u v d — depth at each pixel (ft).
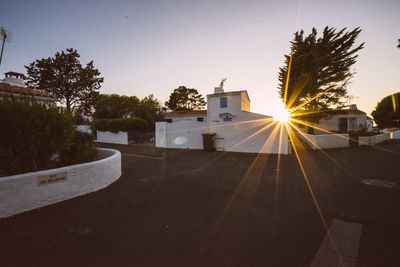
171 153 44.86
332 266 8.54
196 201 16.21
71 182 16.43
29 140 15.47
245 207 15.05
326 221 12.72
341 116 92.84
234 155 41.37
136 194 17.67
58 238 10.55
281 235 11.08
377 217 13.25
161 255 9.28
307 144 56.75
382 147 53.93
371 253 9.41
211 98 81.51
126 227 11.88
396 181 22.12
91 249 9.66
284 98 79.46
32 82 102.42
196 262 8.81
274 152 42.93
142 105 117.08
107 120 72.74
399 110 118.11
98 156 26.58
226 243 10.30
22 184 13.56
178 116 106.63
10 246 9.75
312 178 23.50
